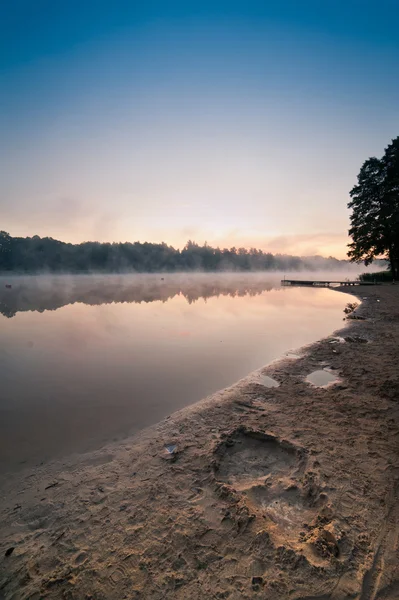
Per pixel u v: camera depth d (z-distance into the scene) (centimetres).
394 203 2959
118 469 337
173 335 1059
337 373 638
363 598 191
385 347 822
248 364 732
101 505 280
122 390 582
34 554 231
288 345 904
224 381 623
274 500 280
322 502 272
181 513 265
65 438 410
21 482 319
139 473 327
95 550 232
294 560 216
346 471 314
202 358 786
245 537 237
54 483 315
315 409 470
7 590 203
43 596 198
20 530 255
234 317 1412
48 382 625
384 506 266
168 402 523
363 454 345
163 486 303
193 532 244
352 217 3400
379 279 3659
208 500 281
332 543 227
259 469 331
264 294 2652
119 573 212
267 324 1241
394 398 498
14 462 356
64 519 265
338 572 207
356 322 1216
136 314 1533
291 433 396
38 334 1091
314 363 714
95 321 1343
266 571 210
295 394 536
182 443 386
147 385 605
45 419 464
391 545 229
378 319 1260
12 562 224
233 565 215
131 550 230
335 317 1376
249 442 388
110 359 785
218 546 231
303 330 1114
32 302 2128
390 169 3039
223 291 3056
